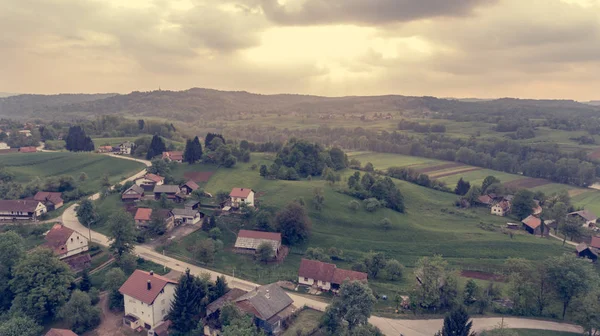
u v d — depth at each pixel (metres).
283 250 124.12
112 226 103.69
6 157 197.38
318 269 102.06
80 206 129.00
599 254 130.12
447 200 185.88
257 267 111.31
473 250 132.62
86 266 101.81
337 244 131.12
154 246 116.62
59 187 158.75
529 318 87.56
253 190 162.12
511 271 96.25
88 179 177.88
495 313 89.44
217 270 105.25
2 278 86.56
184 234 125.19
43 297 80.19
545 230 155.62
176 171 189.25
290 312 82.88
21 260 86.00
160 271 100.75
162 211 130.75
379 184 164.88
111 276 88.00
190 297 79.06
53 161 197.62
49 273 84.50
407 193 183.75
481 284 107.19
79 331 77.81
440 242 137.00
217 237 124.75
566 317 88.50
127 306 82.88
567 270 86.88
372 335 72.38
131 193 146.88
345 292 77.62
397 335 79.12
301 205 137.00
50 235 105.62
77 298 80.38
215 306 82.44
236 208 143.88
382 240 136.50
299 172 198.00
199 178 179.25
